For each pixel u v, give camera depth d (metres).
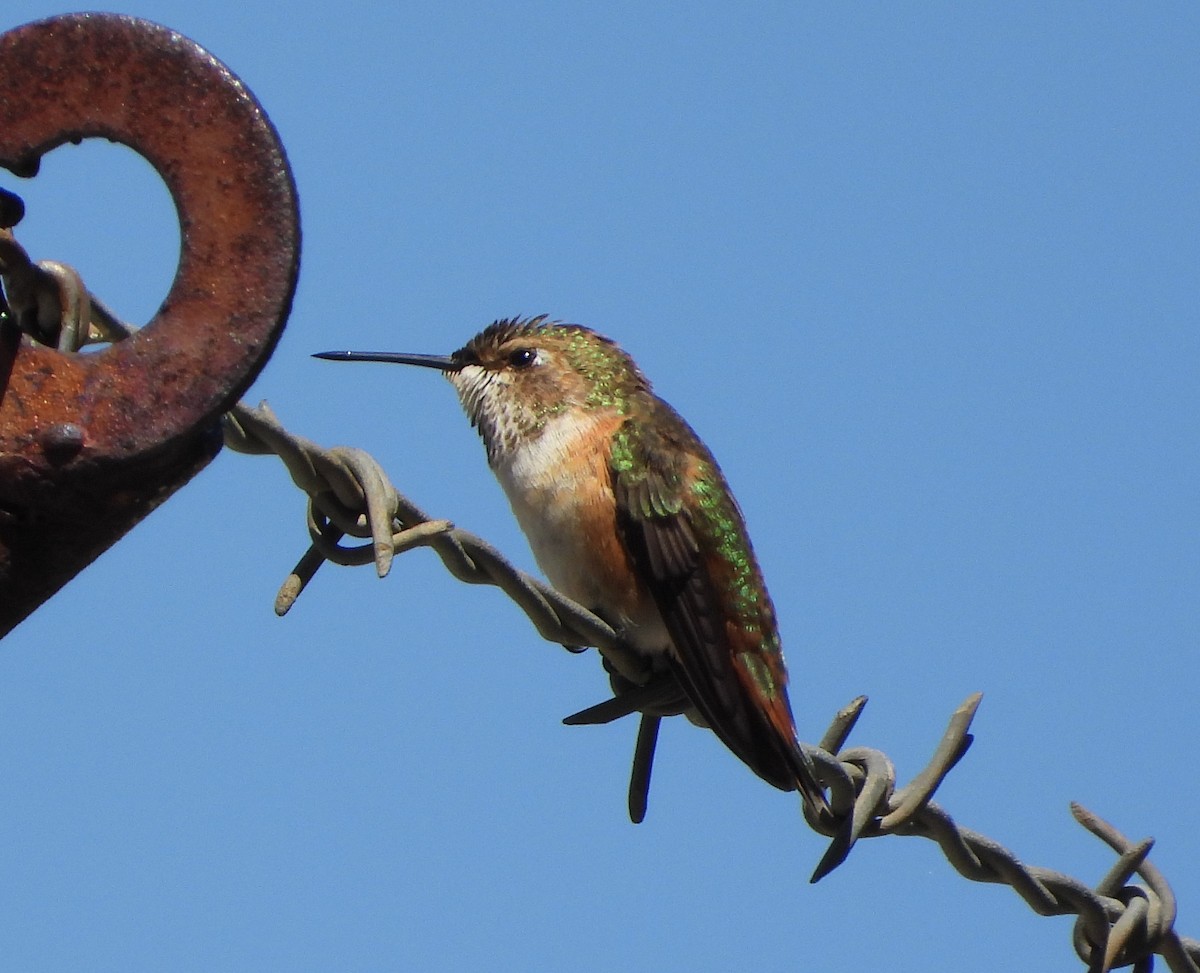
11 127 4.55
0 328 4.59
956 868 8.95
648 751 10.16
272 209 4.62
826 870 8.64
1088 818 9.48
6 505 4.63
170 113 4.59
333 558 7.18
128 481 4.67
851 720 8.72
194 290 4.63
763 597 10.82
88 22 4.58
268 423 6.89
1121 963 9.30
